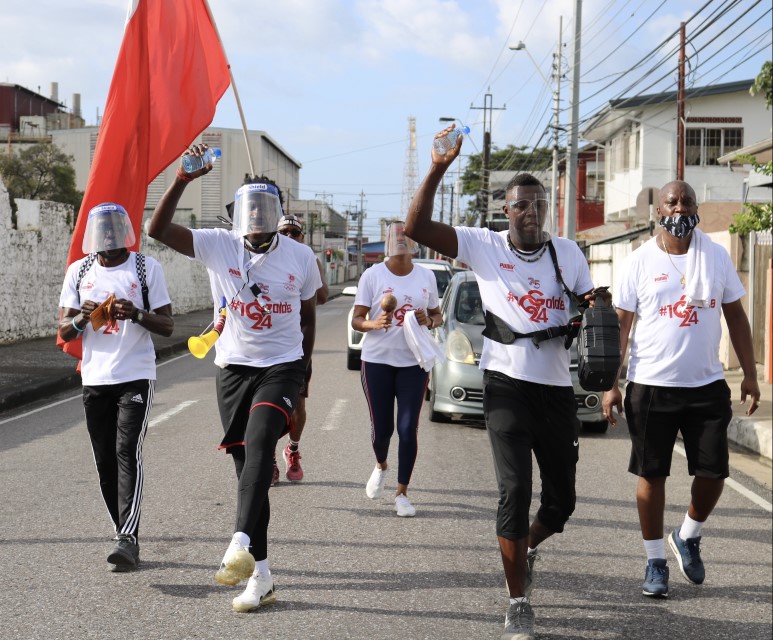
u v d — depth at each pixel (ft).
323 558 18.02
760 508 23.38
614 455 29.53
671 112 111.04
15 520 20.34
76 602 15.26
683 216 16.14
